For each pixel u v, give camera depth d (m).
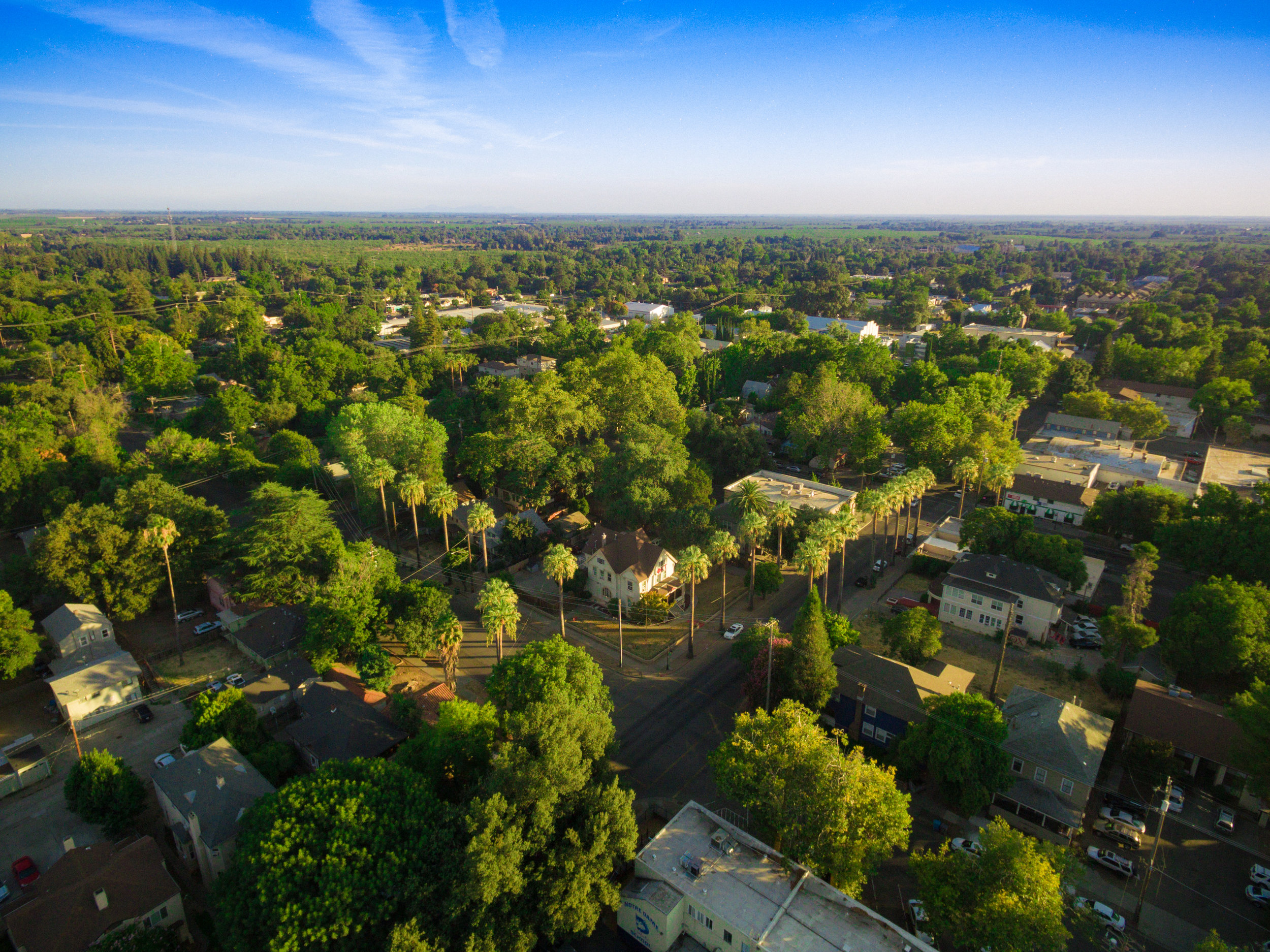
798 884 46.94
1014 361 174.38
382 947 41.59
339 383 177.75
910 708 64.06
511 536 105.88
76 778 56.84
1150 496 102.62
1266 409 162.12
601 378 144.25
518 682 64.00
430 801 48.41
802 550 78.56
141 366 175.88
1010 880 42.53
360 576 82.25
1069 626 86.88
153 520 85.44
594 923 44.91
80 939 44.66
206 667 80.94
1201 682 72.62
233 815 52.38
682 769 64.94
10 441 111.50
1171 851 55.47
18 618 74.00
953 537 106.69
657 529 111.88
